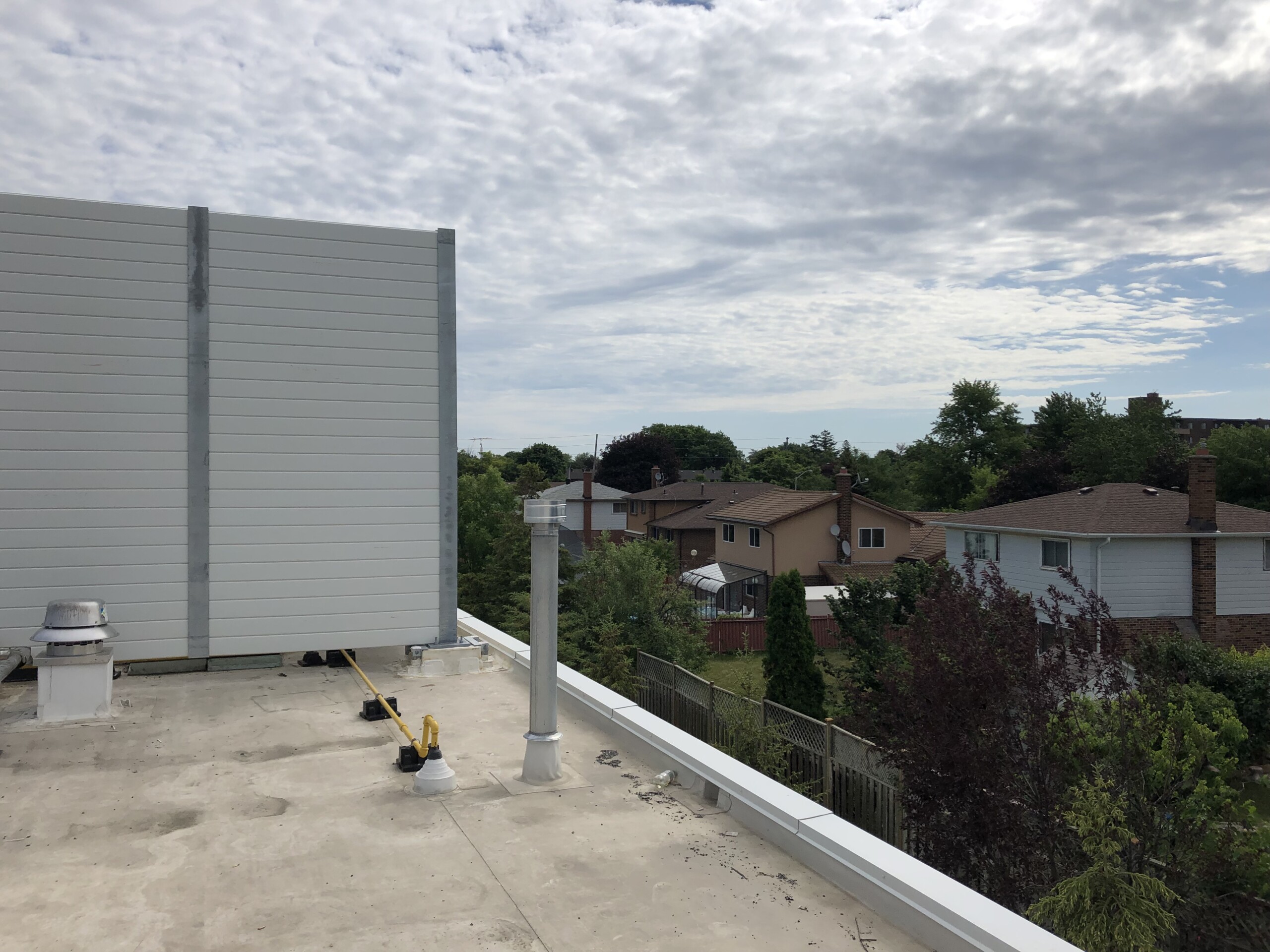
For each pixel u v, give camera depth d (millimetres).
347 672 7832
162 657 7305
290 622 7625
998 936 2906
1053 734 7156
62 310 6965
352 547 7781
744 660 24500
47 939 3199
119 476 7141
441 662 7852
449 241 7996
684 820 4555
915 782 7551
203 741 5766
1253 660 14055
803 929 3377
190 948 3150
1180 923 6508
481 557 30781
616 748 5859
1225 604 21938
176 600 7324
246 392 7438
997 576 8383
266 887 3680
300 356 7570
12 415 6875
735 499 46094
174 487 7285
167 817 4465
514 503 31688
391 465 7883
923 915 3266
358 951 3146
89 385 7039
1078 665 7703
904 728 8016
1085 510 23391
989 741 7223
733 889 3736
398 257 7852
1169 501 23594
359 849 4094
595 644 16547
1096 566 21391
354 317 7727
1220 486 39438
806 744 10555
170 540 7289
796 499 35438
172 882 3711
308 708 6645
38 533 6969
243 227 7402
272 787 4934
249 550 7492
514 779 5129
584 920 3424
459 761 5461
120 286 7098
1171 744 7551
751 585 34250
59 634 6211
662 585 20516
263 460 7504
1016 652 7480
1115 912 6027
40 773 5109
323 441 7660
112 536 7137
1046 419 58188
